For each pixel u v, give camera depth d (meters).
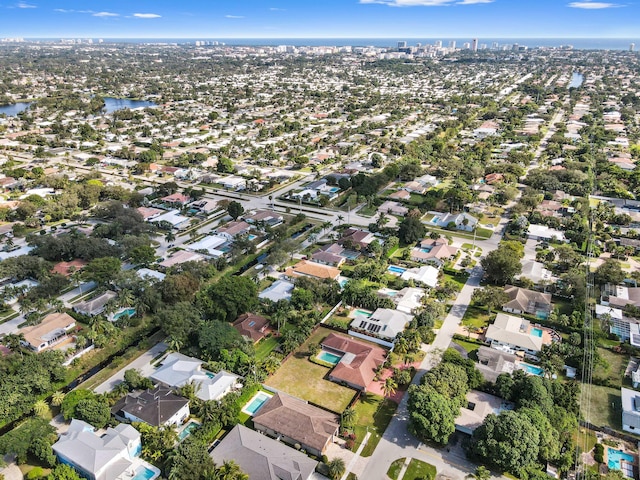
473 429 101.00
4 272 161.62
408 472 93.88
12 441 93.75
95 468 88.81
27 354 128.75
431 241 197.00
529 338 131.88
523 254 187.88
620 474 90.31
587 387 118.25
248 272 179.25
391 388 111.69
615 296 156.00
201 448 93.12
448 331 141.25
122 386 112.94
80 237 186.50
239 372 121.00
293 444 100.12
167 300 149.75
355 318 144.25
